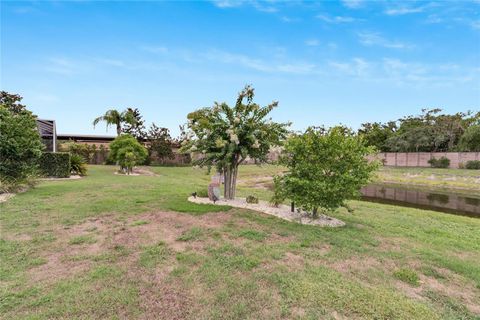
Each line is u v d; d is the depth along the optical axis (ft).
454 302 9.64
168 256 12.66
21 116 32.78
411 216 25.07
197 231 16.40
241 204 25.36
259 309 8.66
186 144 26.81
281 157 22.00
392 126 155.63
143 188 34.91
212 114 25.86
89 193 29.81
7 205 22.66
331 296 9.50
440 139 114.42
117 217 19.40
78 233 15.72
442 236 18.34
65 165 47.78
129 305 8.63
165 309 8.50
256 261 12.32
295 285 10.18
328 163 19.58
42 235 15.15
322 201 19.69
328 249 14.42
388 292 9.98
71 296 9.01
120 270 11.05
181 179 51.96
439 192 51.06
